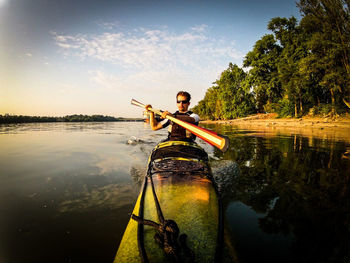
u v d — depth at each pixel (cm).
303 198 208
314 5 1859
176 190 168
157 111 317
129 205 204
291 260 119
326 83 1759
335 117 1766
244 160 375
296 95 2206
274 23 2403
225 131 1064
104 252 137
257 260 117
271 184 248
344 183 249
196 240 115
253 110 3869
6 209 195
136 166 350
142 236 120
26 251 137
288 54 2267
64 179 281
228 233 141
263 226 155
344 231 150
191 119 312
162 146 261
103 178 286
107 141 656
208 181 186
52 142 625
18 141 641
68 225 168
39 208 197
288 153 428
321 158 379
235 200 204
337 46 1694
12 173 306
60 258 131
